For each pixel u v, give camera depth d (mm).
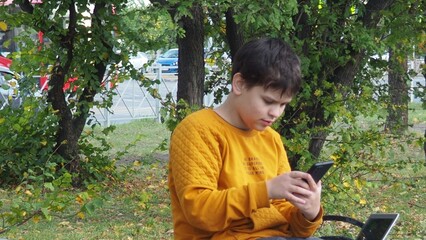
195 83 8875
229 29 8625
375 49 8516
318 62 8406
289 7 7613
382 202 9742
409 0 8766
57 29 10008
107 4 9844
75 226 8359
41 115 10430
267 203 3393
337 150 7992
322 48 8516
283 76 3455
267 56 3471
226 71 9758
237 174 3564
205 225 3432
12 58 10219
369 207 8859
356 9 8570
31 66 10219
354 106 8234
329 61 8633
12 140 10352
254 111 3500
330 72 8648
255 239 3570
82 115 10688
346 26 8602
